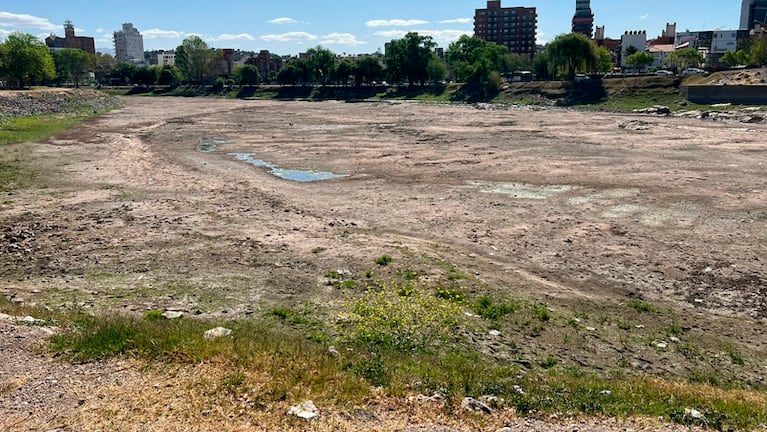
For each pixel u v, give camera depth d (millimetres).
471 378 10672
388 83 147250
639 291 18281
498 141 54812
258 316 15195
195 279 18172
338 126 71062
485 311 15641
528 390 10375
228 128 68625
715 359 13688
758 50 111000
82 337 11219
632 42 195625
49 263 19750
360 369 10648
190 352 10656
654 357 13633
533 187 33875
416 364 11320
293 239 22703
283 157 46125
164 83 167750
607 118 78500
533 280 18828
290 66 150000
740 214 27031
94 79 194125
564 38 111750
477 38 147875
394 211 28484
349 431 8227
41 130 59688
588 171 38500
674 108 85938
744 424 9211
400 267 19016
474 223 26172
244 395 9109
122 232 23625
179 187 33438
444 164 41969
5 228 24016
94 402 8742
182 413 8492
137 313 15023
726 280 19062
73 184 33625
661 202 29672
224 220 25812
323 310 15664
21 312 13164
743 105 80375
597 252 22016
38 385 9211
